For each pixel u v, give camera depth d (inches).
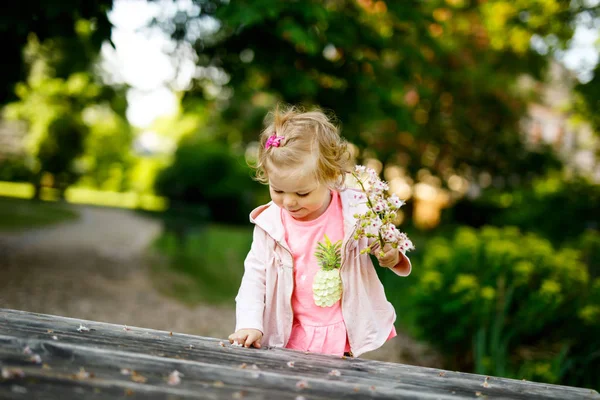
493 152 522.9
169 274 342.3
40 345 57.2
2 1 199.0
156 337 69.1
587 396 60.9
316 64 248.5
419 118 476.1
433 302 173.3
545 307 158.4
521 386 63.4
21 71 268.1
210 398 47.8
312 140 75.2
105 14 201.6
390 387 57.2
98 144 1216.8
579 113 348.2
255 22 197.2
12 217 536.1
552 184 382.9
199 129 900.6
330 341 80.0
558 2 328.8
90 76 500.7
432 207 629.9
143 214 805.9
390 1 258.4
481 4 418.9
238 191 816.9
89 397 45.1
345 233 79.8
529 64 467.5
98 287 265.9
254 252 82.9
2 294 220.5
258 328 75.4
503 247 175.9
